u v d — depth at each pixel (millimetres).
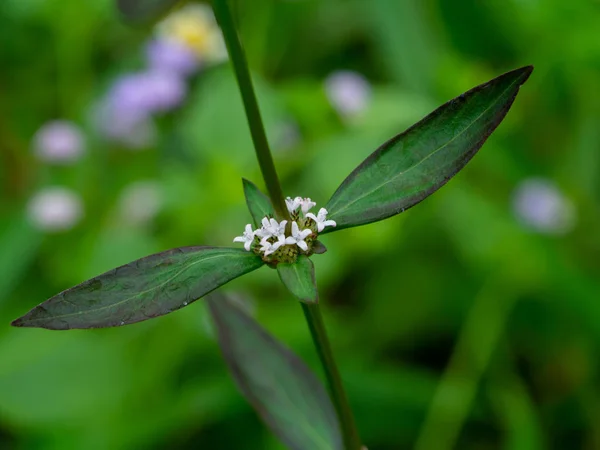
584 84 529
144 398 466
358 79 536
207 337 458
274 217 289
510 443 453
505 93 279
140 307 277
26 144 608
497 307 488
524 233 497
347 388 454
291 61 614
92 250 497
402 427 457
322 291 502
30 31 602
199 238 490
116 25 600
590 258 522
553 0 500
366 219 285
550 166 542
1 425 475
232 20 280
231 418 451
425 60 566
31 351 475
